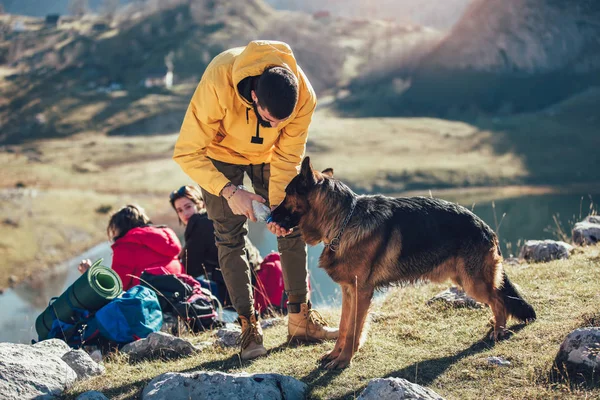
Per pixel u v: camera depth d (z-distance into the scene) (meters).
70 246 34.91
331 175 4.63
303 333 4.77
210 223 6.94
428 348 4.34
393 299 5.78
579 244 7.34
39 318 5.51
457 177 66.50
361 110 113.94
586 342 3.62
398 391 3.17
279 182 4.39
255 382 3.48
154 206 49.81
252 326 4.49
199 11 173.50
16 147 88.06
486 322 4.72
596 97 106.56
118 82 134.25
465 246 4.43
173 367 4.39
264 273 6.73
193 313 5.74
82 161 73.88
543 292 5.15
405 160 72.88
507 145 80.50
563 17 126.25
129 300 5.25
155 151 80.38
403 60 138.62
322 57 151.50
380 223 4.24
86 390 3.92
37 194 47.81
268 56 3.81
